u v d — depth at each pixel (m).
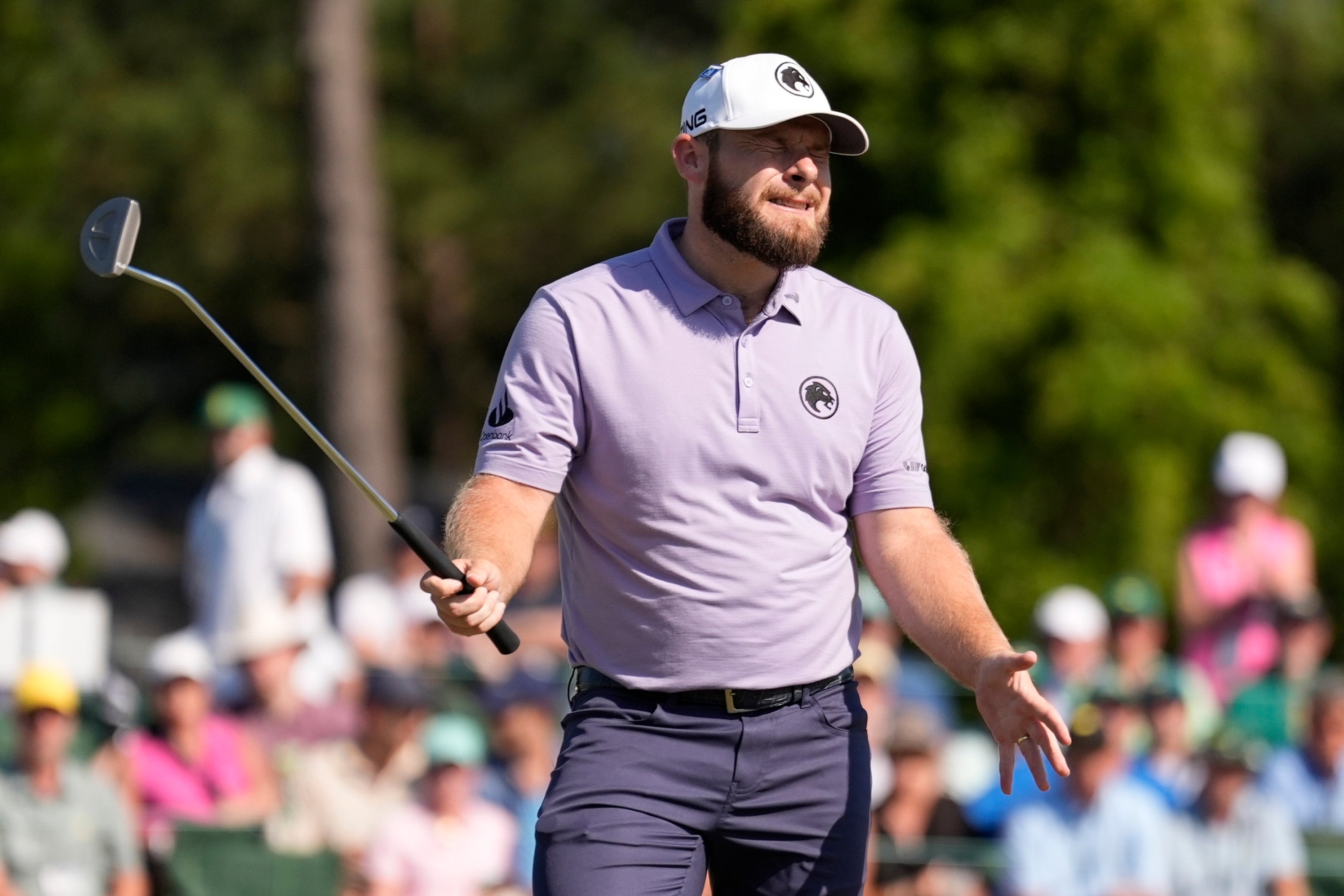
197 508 29.25
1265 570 28.98
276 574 28.08
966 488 39.88
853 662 11.39
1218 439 40.94
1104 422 39.47
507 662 30.94
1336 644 45.81
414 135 80.06
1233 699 26.98
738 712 10.90
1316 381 44.44
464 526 10.70
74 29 77.38
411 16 80.94
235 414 28.70
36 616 27.05
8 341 51.41
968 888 22.42
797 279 11.34
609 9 85.50
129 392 90.38
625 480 10.89
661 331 10.98
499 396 11.16
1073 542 39.97
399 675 23.69
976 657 10.74
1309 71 67.19
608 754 10.92
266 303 82.00
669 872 10.81
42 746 21.78
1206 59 41.16
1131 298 39.62
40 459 51.97
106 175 77.19
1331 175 68.94
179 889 22.09
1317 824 24.56
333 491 45.38
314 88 45.09
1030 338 39.94
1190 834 23.00
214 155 77.12
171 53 79.56
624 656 11.02
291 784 22.95
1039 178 41.44
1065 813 22.84
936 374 39.81
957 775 26.69
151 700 24.62
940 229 40.59
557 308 11.10
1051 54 40.72
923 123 41.06
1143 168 41.34
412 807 22.66
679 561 10.87
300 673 27.42
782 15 41.41
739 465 10.89
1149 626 27.61
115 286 80.88
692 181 11.15
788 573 10.95
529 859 23.33
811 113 10.88
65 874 21.69
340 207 45.12
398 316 81.25
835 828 11.12
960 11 41.00
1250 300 43.31
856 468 11.48
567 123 81.06
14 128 52.38
